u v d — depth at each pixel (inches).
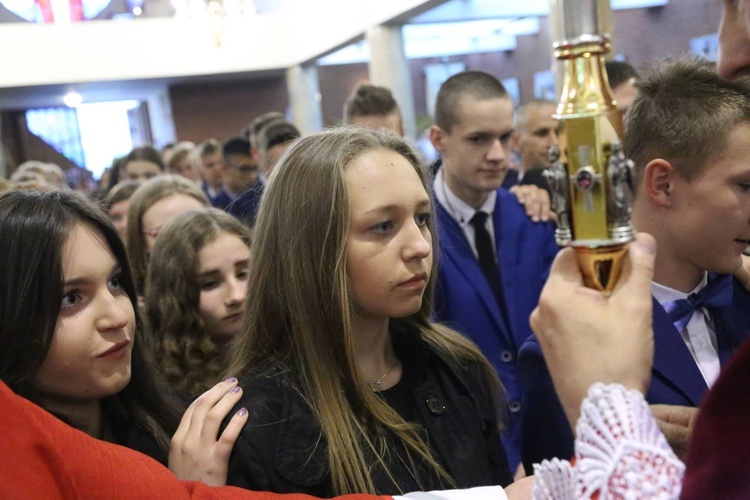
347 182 38.7
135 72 387.2
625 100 79.7
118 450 31.3
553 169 23.3
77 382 38.6
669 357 41.5
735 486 19.0
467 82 84.4
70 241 37.8
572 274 25.0
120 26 383.6
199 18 396.5
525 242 85.8
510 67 348.8
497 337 81.8
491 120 82.0
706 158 40.6
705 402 20.4
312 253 39.0
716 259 42.4
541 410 44.0
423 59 390.3
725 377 19.8
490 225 86.2
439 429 42.6
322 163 39.4
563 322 24.2
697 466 20.3
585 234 23.0
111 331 39.3
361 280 39.0
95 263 38.8
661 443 23.2
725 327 45.7
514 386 78.0
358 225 38.5
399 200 38.6
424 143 307.3
